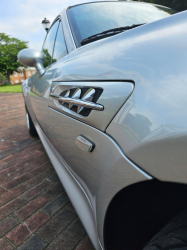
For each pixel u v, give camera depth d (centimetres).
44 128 151
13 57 3553
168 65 45
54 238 119
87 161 74
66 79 97
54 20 179
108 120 59
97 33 119
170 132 40
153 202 60
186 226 49
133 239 67
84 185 85
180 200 57
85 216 84
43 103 141
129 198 61
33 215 138
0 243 116
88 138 71
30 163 218
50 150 147
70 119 86
